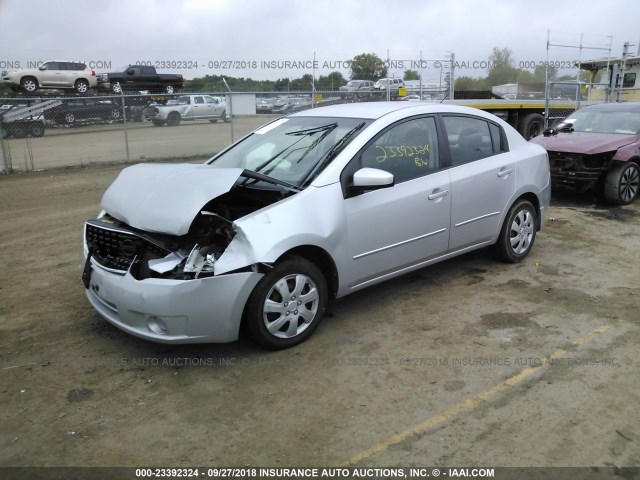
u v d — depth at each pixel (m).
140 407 3.23
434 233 4.64
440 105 4.96
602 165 8.16
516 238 5.54
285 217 3.68
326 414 3.14
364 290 4.96
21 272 5.60
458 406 3.19
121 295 3.52
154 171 4.11
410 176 4.46
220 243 3.63
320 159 4.16
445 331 4.14
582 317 4.36
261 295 3.62
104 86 26.30
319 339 4.03
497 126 5.38
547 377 3.48
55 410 3.21
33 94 24.58
